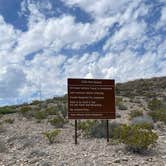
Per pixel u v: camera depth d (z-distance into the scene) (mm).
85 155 13547
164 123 23391
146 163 12211
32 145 16594
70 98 16266
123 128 15320
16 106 41375
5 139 19156
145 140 13695
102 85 16688
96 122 20844
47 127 23391
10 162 13078
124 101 38688
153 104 34375
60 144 16578
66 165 12062
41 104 38531
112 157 13133
